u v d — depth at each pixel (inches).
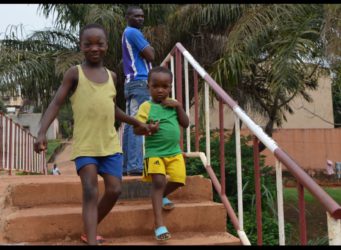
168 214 118.6
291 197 358.9
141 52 154.5
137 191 131.4
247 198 244.1
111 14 348.8
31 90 381.7
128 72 156.9
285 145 693.9
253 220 227.1
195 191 135.1
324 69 346.0
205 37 379.9
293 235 256.5
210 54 380.5
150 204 127.2
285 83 297.7
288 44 305.3
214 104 350.6
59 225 111.1
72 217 112.1
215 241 112.3
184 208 120.1
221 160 128.3
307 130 693.9
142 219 116.8
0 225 116.7
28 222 108.9
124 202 129.3
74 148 102.1
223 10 356.5
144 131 112.5
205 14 359.9
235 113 117.2
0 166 314.0
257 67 361.1
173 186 117.8
